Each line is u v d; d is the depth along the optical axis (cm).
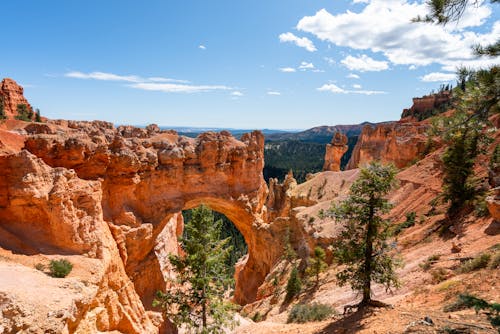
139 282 3662
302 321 2398
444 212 3206
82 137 3400
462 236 2548
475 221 2662
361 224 1722
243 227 5934
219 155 5028
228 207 5409
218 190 5047
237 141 5444
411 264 2572
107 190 3453
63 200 2316
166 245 4966
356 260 1755
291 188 8675
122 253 3341
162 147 4441
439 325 1202
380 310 1691
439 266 2181
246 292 5903
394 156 7288
